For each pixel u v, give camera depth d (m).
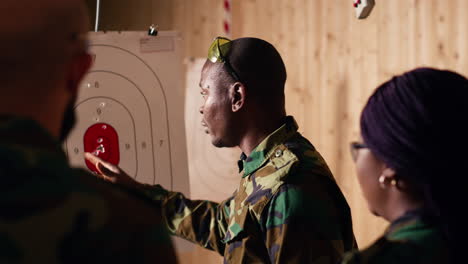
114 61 1.57
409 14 2.16
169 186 1.61
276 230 1.13
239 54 1.28
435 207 0.70
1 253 0.52
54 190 0.55
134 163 1.58
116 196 0.60
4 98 0.57
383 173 0.75
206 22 2.80
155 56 1.61
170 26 2.89
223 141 1.31
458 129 0.71
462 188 0.70
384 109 0.75
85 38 0.64
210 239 1.38
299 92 2.58
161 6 2.91
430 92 0.73
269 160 1.21
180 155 1.63
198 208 1.41
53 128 0.62
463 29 2.01
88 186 0.59
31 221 0.54
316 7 2.49
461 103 0.73
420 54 2.13
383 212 0.77
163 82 1.62
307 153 1.22
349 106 2.38
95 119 1.54
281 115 1.29
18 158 0.55
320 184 1.17
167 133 1.61
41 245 0.54
